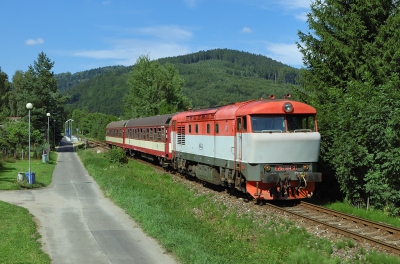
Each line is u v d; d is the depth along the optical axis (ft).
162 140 96.17
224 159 59.06
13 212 46.88
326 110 57.82
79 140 326.44
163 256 32.68
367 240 35.47
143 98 197.98
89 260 31.48
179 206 54.54
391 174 44.98
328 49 66.90
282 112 51.01
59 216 46.60
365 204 51.70
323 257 32.09
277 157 50.11
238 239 38.75
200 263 29.71
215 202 56.18
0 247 33.47
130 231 40.29
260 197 51.16
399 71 62.49
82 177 84.33
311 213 46.88
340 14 70.38
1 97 253.85
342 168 49.90
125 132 146.92
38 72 187.11
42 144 155.33
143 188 65.72
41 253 32.65
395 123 43.19
